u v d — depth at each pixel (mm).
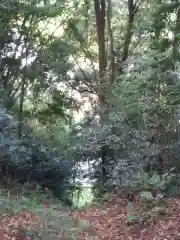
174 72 9555
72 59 14094
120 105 10305
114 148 9766
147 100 9359
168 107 9164
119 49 13703
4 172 10258
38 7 11719
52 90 13742
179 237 6047
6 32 12227
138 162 8891
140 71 9969
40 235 5363
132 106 9648
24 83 13203
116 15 14078
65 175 11336
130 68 10398
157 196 7297
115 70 13430
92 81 13578
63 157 11664
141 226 6664
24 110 13594
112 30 13984
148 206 7250
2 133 9727
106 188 10023
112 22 14055
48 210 6578
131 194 8258
